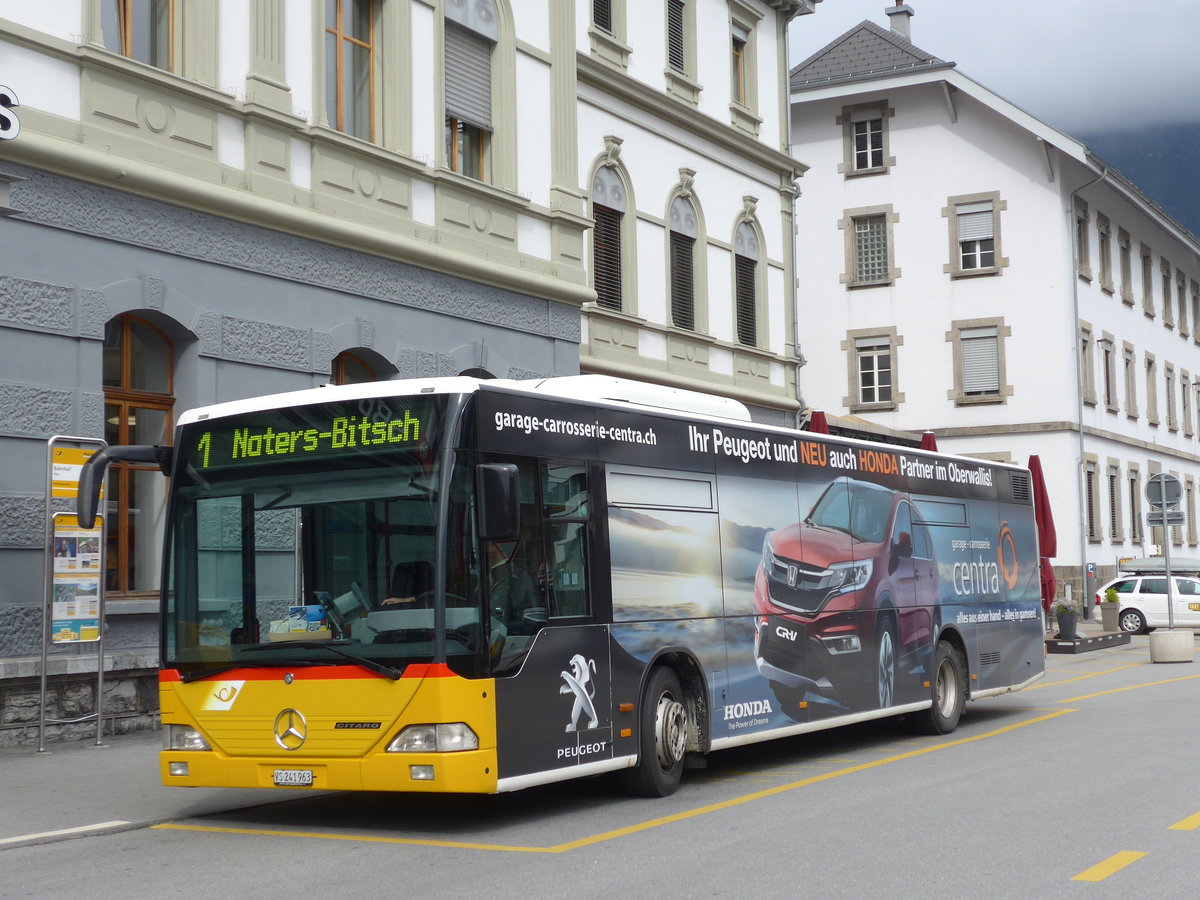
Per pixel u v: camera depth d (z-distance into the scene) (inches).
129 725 566.3
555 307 817.5
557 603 397.4
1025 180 1729.8
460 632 363.9
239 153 620.7
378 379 705.6
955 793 427.2
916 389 1769.2
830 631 534.9
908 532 605.9
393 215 698.2
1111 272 1878.7
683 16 1016.2
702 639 458.3
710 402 506.9
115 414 573.9
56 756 509.7
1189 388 2241.6
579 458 413.4
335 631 373.7
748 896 287.9
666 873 313.6
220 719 385.4
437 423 372.8
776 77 1138.0
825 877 305.3
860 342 1801.2
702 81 1029.2
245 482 392.5
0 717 521.0
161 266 579.2
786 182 1138.7
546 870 321.1
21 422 523.5
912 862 319.9
